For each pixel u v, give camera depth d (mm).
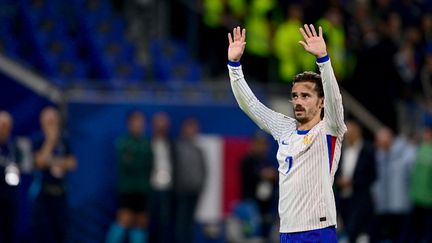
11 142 54406
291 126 30016
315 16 78125
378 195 62688
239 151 66625
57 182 55750
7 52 69312
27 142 60344
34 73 62250
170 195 61906
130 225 60156
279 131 30141
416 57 84312
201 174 62750
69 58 72000
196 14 77562
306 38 28500
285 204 29156
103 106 63094
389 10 88000
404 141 63688
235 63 30500
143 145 60125
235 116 66812
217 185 65750
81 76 71062
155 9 77375
